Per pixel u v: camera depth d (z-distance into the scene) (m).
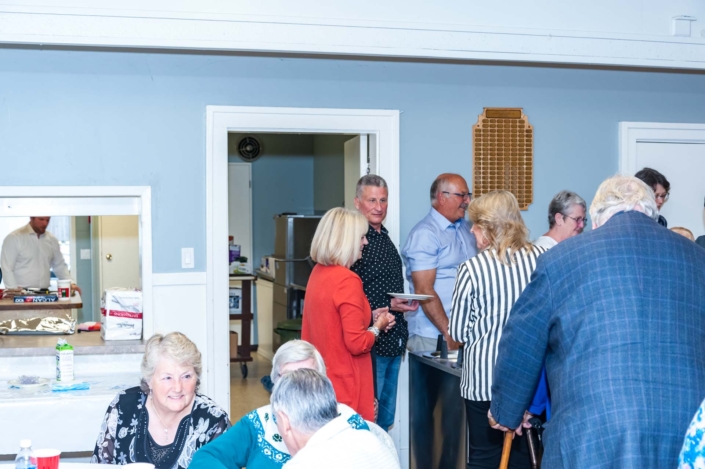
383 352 3.64
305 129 4.22
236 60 4.11
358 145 4.49
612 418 2.00
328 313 3.13
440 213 4.02
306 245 6.94
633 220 2.19
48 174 3.93
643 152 4.73
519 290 2.86
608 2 4.47
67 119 3.95
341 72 4.25
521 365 2.32
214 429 2.41
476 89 4.44
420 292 3.91
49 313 4.34
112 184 4.01
